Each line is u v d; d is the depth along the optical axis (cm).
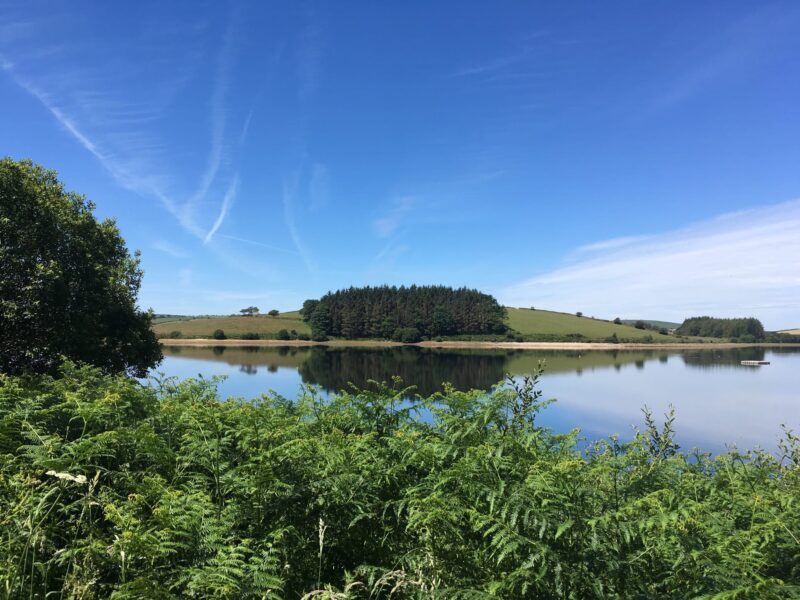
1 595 249
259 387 2703
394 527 338
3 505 300
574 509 270
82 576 264
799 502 330
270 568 246
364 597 292
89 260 1463
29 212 1327
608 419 2350
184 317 15275
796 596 228
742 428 2333
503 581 246
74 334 1345
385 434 467
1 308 1227
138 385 629
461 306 14088
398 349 10900
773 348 13125
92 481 325
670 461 384
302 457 359
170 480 371
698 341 14100
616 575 250
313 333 12862
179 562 273
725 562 256
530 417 415
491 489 289
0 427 376
